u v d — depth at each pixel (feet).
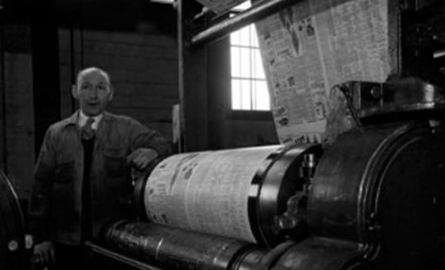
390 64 2.76
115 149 6.60
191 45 5.16
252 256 3.13
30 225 6.88
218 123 9.77
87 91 6.68
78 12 15.21
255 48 18.63
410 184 2.40
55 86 14.03
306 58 4.30
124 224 4.90
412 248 2.40
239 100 18.45
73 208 6.64
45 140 6.90
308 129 4.49
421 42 2.74
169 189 4.02
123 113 16.72
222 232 3.46
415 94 2.55
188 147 5.17
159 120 17.20
